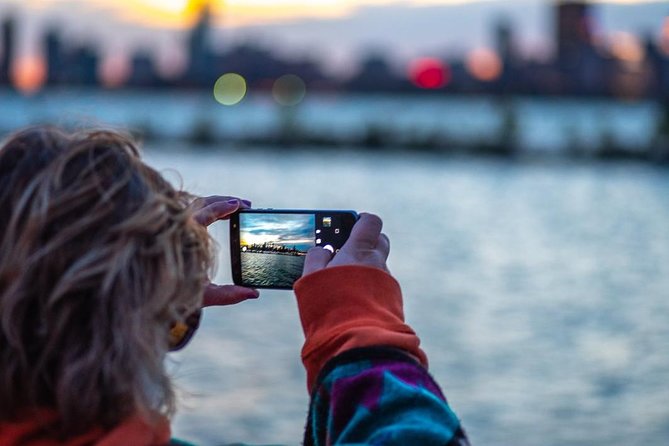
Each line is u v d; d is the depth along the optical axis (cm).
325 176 5203
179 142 7956
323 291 147
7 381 121
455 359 1297
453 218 3375
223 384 1053
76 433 121
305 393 1033
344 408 134
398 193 4350
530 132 7588
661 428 962
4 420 123
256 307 1531
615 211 3609
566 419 991
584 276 2117
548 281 2041
